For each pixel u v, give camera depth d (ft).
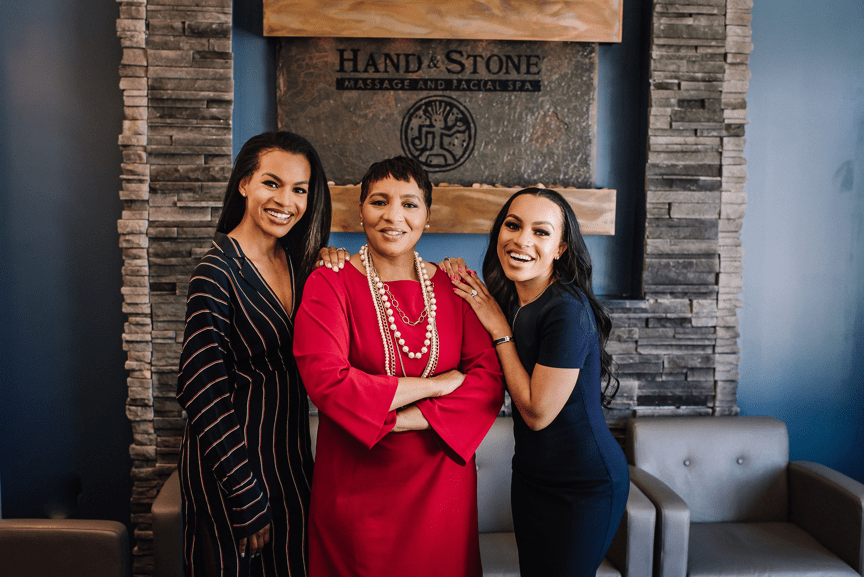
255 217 4.04
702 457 6.66
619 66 7.16
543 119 7.00
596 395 4.38
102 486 7.00
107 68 6.67
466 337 4.11
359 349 3.78
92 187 6.76
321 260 3.98
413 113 6.89
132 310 6.52
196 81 6.40
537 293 4.36
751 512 6.66
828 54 7.32
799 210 7.43
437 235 7.11
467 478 3.98
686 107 6.88
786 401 7.61
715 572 5.57
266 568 4.09
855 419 7.66
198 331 3.76
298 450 4.20
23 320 6.81
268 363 4.11
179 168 6.46
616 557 5.66
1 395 6.83
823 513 6.17
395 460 3.70
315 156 4.23
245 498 3.77
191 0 6.33
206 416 3.70
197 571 4.14
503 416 7.16
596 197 6.80
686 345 7.11
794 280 7.50
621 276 7.39
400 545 3.72
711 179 6.95
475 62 6.90
